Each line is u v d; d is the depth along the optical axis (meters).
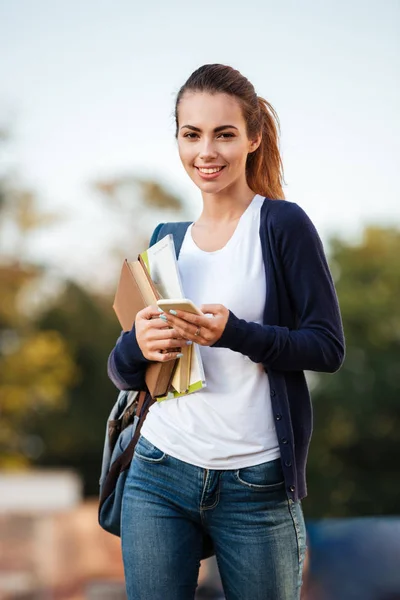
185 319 4.02
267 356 4.15
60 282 49.62
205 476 4.26
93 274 52.03
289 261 4.32
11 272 47.62
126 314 4.60
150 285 4.40
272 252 4.33
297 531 4.33
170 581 4.32
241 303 4.32
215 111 4.33
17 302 47.78
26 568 14.28
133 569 4.38
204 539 4.50
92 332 49.91
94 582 13.98
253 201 4.46
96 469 49.66
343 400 47.03
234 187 4.47
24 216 48.00
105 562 14.23
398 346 48.09
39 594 14.15
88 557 14.24
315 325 4.29
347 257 50.28
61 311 49.38
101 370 49.66
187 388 4.29
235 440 4.25
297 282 4.32
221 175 4.38
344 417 47.31
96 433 49.06
